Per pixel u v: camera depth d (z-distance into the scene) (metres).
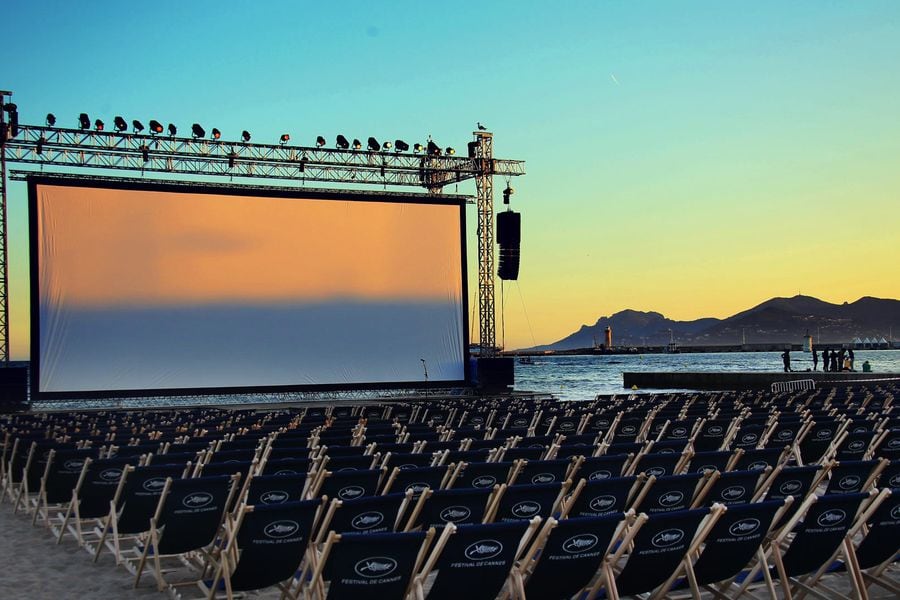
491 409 12.24
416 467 5.98
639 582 4.14
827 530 4.29
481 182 24.70
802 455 8.27
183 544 5.38
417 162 23.69
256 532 4.29
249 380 21.19
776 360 129.50
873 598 5.09
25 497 8.25
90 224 20.31
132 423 11.70
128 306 20.47
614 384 51.47
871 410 10.63
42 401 20.28
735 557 4.25
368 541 3.62
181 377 20.75
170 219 20.77
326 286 21.77
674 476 4.89
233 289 21.12
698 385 36.88
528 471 5.84
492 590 3.89
